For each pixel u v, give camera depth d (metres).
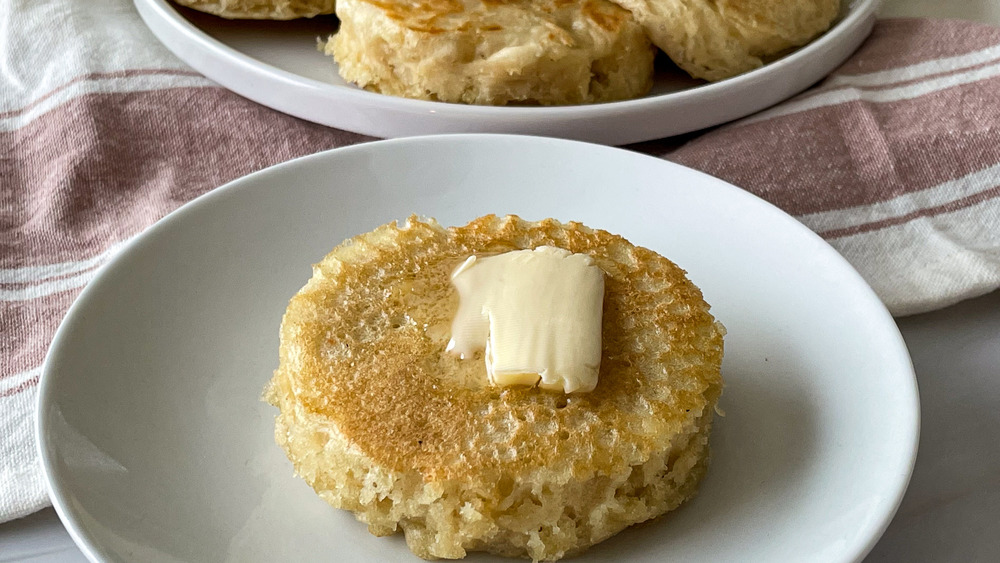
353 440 0.18
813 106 0.31
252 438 0.20
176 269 0.23
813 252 0.23
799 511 0.18
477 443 0.18
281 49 0.34
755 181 0.28
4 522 0.20
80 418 0.19
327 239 0.25
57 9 0.35
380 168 0.26
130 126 0.31
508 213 0.26
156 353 0.21
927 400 0.23
